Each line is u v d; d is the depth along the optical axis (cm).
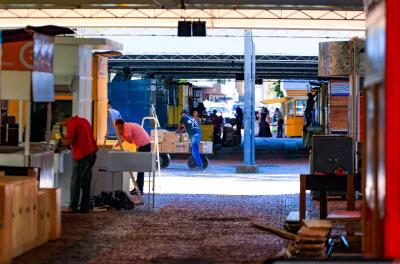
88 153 1506
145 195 1838
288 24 2289
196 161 2658
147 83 2931
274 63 3678
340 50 1781
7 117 1673
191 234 1253
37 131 1636
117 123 1761
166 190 1961
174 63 3806
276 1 1909
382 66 635
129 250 1110
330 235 1172
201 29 2133
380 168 642
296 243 1002
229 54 3381
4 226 984
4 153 1373
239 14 2212
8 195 997
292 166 2905
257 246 1141
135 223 1374
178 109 4266
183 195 1841
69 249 1117
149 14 2223
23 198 1069
